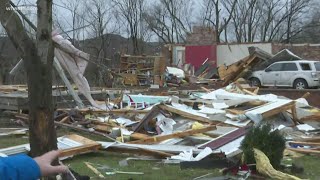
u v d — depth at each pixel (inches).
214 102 550.0
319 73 1038.4
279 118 486.0
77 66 442.0
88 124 481.1
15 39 166.9
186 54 1587.1
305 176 285.4
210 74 1355.8
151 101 598.2
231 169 279.1
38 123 171.0
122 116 513.0
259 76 1121.4
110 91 638.5
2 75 842.2
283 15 2436.0
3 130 463.2
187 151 339.0
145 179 276.8
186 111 470.9
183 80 1242.0
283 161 319.9
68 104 566.6
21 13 173.8
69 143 357.7
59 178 193.6
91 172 293.9
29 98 171.9
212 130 409.4
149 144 378.3
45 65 169.5
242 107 534.3
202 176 277.9
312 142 399.2
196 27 1633.9
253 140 284.2
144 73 1197.7
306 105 541.6
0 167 64.6
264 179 267.3
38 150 171.2
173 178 278.7
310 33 2433.6
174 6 2396.7
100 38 1021.8
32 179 67.3
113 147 357.7
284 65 1080.8
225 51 1551.4
